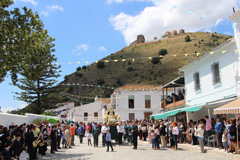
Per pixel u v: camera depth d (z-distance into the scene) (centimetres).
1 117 1388
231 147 1097
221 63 1570
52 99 3384
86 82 9825
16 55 1366
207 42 10919
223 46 1500
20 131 1011
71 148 1647
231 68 1459
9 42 1357
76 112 5059
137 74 9462
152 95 3766
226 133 1123
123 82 9188
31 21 1457
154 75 8981
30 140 1045
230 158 1030
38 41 1616
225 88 1520
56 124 1617
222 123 1302
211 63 1697
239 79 1384
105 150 1463
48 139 1453
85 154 1293
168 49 11575
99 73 10488
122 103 3709
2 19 1327
